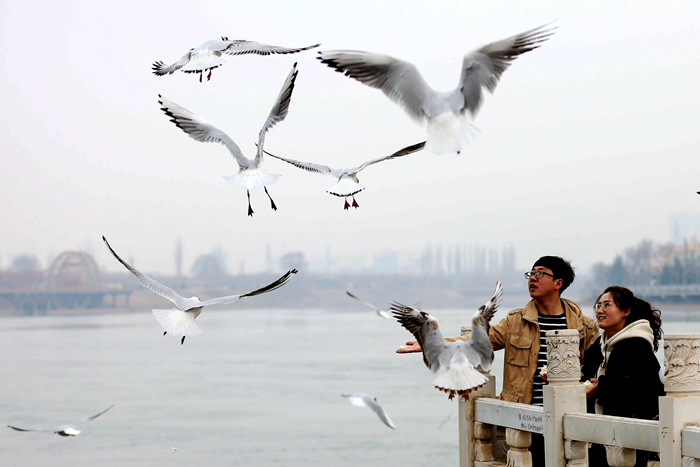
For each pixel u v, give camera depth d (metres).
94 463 31.89
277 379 61.56
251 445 34.94
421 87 6.75
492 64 6.57
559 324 9.58
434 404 46.00
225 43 9.44
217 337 129.62
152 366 77.00
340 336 127.56
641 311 8.55
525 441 9.31
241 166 9.42
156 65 9.72
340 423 40.34
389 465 30.47
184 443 35.69
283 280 7.52
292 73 9.40
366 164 10.75
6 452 34.47
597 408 8.87
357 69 6.85
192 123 9.88
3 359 88.56
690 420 7.05
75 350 104.19
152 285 7.91
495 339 9.84
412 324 6.52
